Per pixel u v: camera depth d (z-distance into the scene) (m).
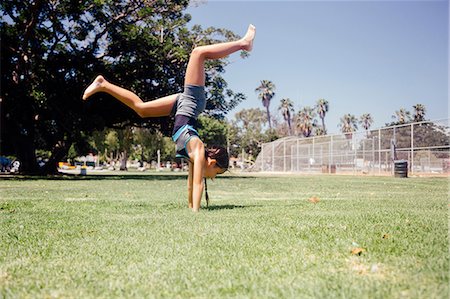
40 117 25.08
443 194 8.68
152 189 10.89
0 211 5.24
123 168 54.22
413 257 2.33
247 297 1.69
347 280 1.90
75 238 3.15
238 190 10.50
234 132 79.94
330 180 18.92
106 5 24.78
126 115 27.86
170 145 66.56
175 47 26.14
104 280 1.98
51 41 24.92
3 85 21.70
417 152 25.95
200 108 5.43
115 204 6.18
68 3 22.88
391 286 1.77
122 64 24.42
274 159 45.28
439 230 3.29
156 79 26.48
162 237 3.11
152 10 25.30
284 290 1.76
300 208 5.42
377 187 12.02
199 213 4.82
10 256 2.54
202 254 2.50
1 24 23.23
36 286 1.90
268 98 80.81
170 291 1.80
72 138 26.64
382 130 28.94
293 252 2.53
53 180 17.48
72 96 23.80
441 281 1.84
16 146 25.73
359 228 3.42
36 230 3.58
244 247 2.69
